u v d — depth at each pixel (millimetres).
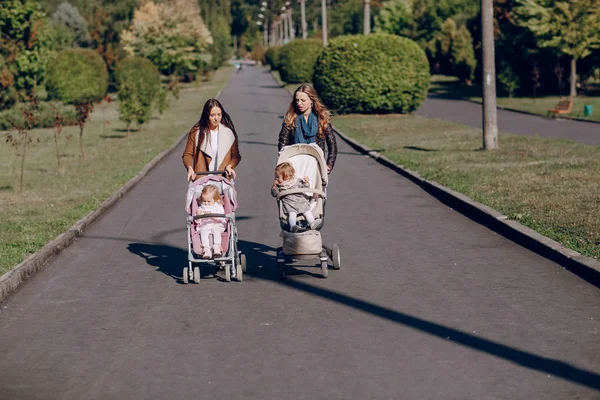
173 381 6008
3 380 6141
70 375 6219
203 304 8211
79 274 9742
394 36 39500
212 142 9523
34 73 55906
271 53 130500
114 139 31859
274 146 26922
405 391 5664
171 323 7555
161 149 26328
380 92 39156
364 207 14266
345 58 39375
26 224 12641
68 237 11672
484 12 21719
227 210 9172
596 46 46562
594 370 6008
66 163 23625
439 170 17922
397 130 31000
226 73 124125
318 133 9742
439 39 75312
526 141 24172
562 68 49938
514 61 53094
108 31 78000
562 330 7004
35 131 37312
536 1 48250
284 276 9172
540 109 40500
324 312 7777
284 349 6676
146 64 58375
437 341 6789
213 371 6195
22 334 7371
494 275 9094
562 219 11375
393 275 9242
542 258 9836
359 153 24312
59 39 78312
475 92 59531
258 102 54062
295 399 5566
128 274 9688
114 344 6969
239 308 8008
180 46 79625
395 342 6793
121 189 16781
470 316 7508
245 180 18469
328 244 11102
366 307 7918
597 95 50156
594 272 8594
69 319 7816
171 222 13312
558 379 5840
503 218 11758
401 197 15367
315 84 40969
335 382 5875
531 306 7789
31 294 8828
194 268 9031
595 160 18312
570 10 46031
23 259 10047
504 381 5824
